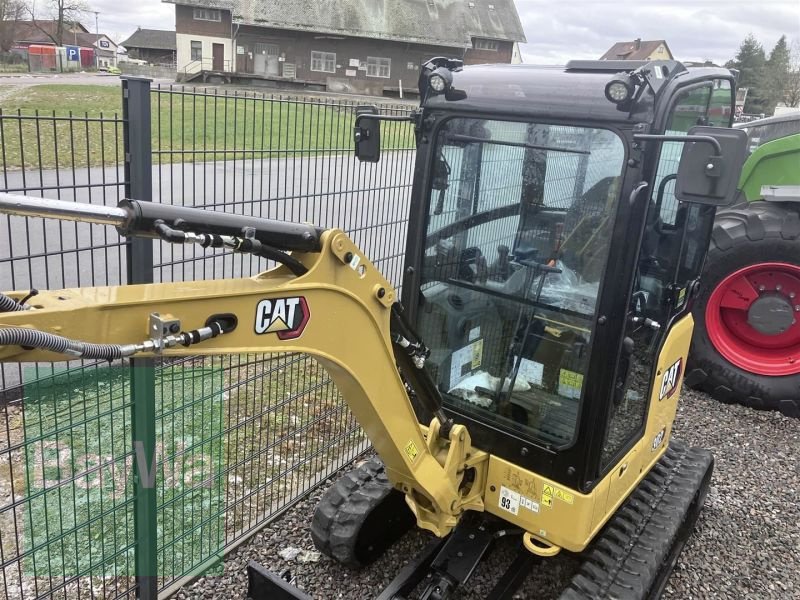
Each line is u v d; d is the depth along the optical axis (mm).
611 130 2500
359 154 2998
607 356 2654
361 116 2957
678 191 2309
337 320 2289
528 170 2766
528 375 2957
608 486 2971
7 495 3818
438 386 3248
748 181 6137
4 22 59594
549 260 2807
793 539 4199
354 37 38875
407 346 2666
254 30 38000
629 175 2482
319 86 38594
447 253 3072
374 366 2484
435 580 3045
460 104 2826
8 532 3584
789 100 56188
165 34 77562
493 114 2750
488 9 42594
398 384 2617
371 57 39594
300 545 3783
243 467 3992
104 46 90500
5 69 44625
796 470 5012
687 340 3611
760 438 5461
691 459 4020
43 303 1674
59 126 8570
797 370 5762
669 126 2654
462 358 3141
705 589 3705
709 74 2850
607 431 2811
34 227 7426
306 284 2145
